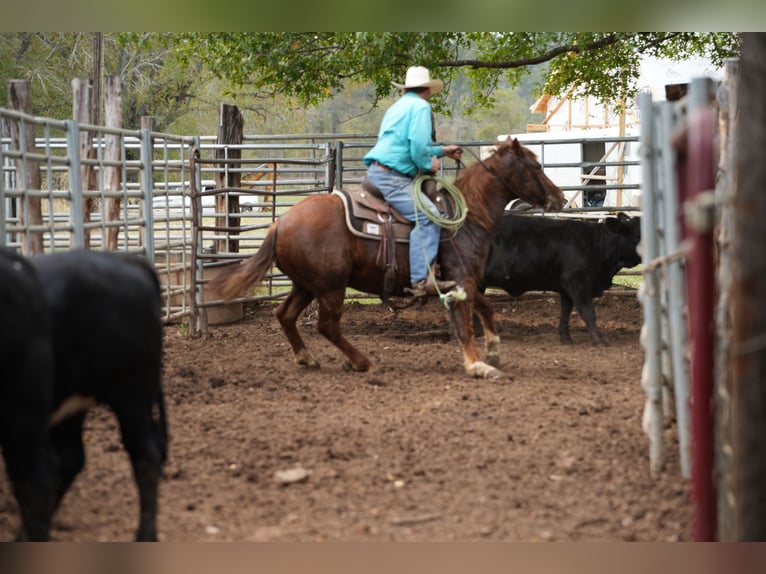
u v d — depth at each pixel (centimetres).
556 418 856
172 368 1108
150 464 531
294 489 661
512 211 1728
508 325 1517
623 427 819
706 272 437
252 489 659
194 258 1364
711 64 2003
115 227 1217
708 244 432
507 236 1355
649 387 688
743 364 432
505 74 2297
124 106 4134
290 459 728
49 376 468
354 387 1008
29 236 877
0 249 466
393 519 607
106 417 852
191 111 4284
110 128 1145
